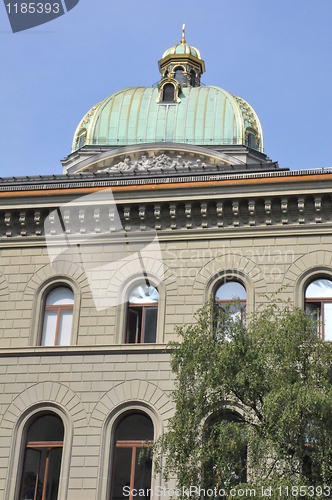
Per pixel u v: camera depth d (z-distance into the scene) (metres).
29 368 33.03
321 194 32.97
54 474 31.73
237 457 24.81
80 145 54.41
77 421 31.94
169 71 61.22
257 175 33.47
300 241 33.16
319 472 24.06
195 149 49.50
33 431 32.50
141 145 49.53
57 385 32.56
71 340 33.47
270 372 25.03
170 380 31.83
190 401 25.64
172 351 27.70
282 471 24.50
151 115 53.00
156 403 31.61
